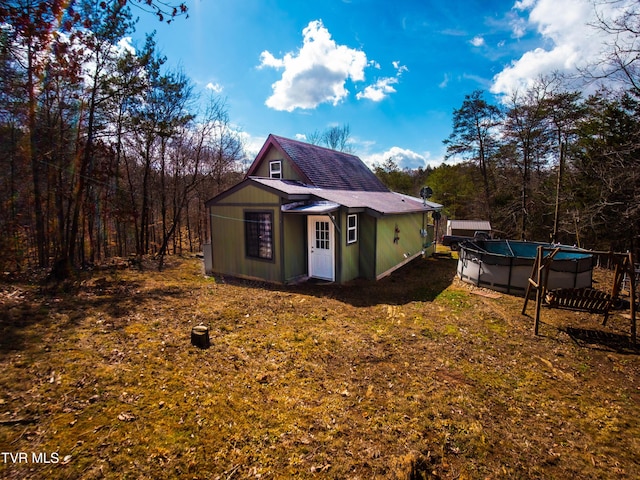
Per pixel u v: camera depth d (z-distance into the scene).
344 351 5.58
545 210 21.09
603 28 8.78
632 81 9.23
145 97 14.93
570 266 9.02
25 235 12.70
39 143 11.09
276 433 3.50
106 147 13.18
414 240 15.53
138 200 19.44
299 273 10.84
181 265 14.67
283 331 6.38
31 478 2.71
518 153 21.75
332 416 3.83
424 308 8.13
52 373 4.42
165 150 18.22
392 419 3.82
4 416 3.45
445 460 3.25
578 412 4.14
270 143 14.20
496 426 3.79
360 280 10.91
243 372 4.75
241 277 11.40
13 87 8.92
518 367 5.27
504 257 9.68
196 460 3.06
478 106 23.30
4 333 5.73
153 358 5.03
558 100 18.61
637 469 3.23
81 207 13.45
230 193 11.28
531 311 8.01
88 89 11.80
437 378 4.81
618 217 13.70
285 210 9.69
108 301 8.16
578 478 3.10
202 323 6.73
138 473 2.85
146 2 4.77
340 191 13.29
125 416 3.59
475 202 28.12
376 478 2.96
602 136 15.45
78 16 6.34
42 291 8.86
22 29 5.83
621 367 5.35
